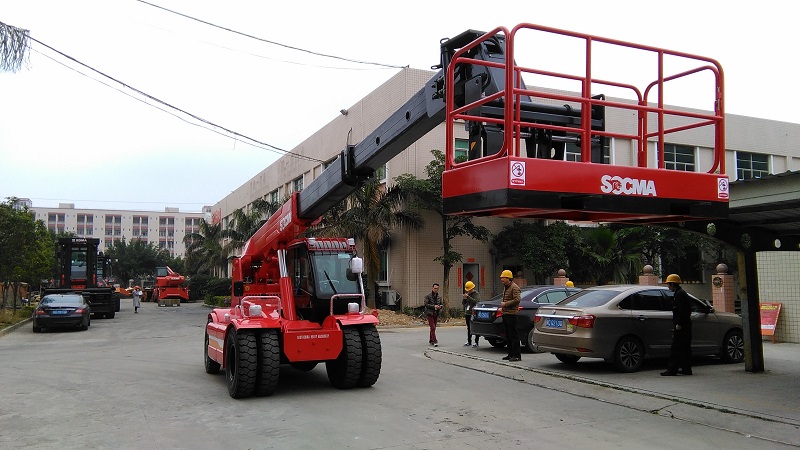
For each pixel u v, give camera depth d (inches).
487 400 350.9
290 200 408.2
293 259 424.8
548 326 444.5
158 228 4852.4
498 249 1068.5
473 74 247.6
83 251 1230.3
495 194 197.0
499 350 574.6
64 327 901.8
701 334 459.8
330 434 275.3
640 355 431.2
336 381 386.6
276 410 325.4
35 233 999.0
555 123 233.6
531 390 382.0
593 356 415.5
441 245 1055.6
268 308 398.3
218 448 254.7
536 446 255.8
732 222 409.4
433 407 331.9
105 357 561.3
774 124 1363.2
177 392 379.6
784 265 575.5
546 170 198.1
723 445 256.5
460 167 219.3
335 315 392.2
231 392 361.4
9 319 995.3
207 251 1969.7
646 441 263.4
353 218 982.4
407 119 296.4
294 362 388.8
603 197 206.8
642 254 1111.0
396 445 257.3
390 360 522.3
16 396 370.0
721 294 679.7
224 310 461.7
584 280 1096.8
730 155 1300.4
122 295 2635.3
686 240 1079.0
